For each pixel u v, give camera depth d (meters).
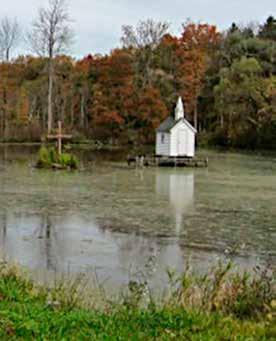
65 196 25.52
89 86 79.38
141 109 69.75
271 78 70.69
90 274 12.45
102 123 72.56
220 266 10.82
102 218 19.98
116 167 42.12
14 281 8.55
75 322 6.49
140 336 6.15
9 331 6.12
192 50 76.19
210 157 56.12
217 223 19.53
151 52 73.44
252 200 25.72
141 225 18.83
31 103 76.81
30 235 16.77
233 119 69.56
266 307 7.27
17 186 28.86
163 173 38.97
